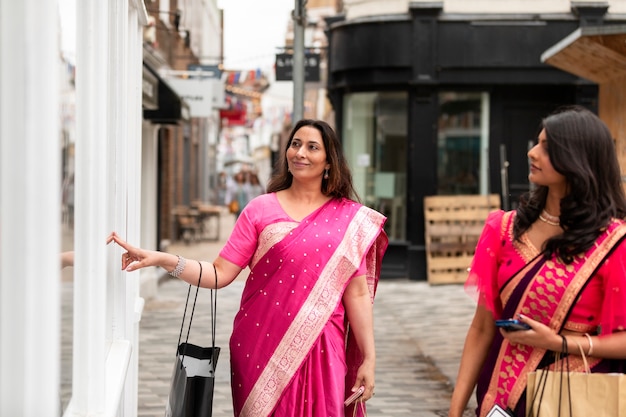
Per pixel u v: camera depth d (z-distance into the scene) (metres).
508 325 2.52
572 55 8.20
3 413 1.39
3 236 1.36
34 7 1.45
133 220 4.54
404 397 6.80
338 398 3.49
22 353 1.45
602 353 2.54
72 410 2.44
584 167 2.55
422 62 14.44
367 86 14.85
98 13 2.61
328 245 3.50
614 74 8.03
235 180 30.62
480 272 2.74
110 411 2.62
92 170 2.58
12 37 1.37
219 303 11.80
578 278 2.56
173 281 14.55
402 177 14.88
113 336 3.75
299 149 3.57
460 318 10.62
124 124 3.86
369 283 3.70
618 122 8.02
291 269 3.47
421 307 11.55
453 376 7.54
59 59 1.87
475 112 14.71
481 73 14.42
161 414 6.07
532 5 14.36
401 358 8.27
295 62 11.39
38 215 1.50
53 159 1.57
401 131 14.87
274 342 3.46
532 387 2.52
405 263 14.65
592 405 2.46
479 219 14.31
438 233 14.22
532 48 14.36
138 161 4.76
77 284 2.51
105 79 2.63
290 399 3.45
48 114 1.52
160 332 9.40
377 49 14.58
